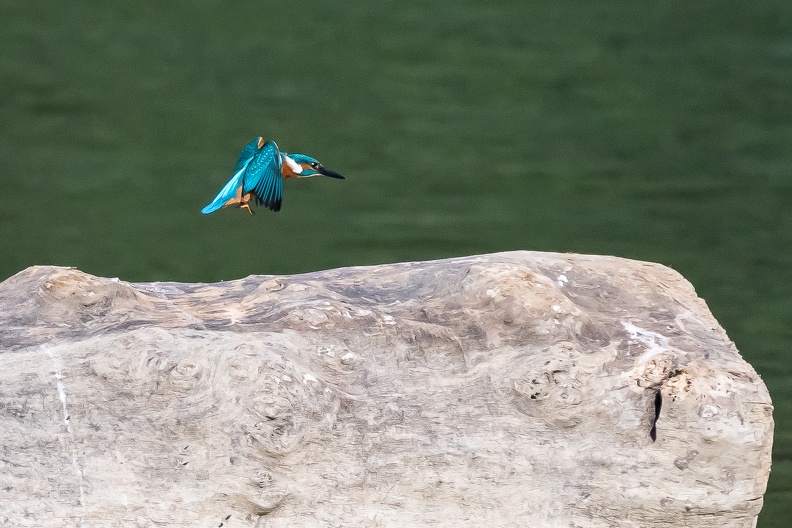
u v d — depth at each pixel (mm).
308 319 11062
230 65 37750
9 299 11359
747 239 25609
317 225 27016
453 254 25062
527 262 12234
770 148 31391
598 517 10570
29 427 10312
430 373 10875
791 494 15141
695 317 11727
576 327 11031
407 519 10484
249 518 10281
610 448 10547
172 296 11977
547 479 10562
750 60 37969
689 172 29922
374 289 12016
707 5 43875
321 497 10352
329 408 10359
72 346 10742
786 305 21922
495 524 10531
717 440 10375
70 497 10180
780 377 18578
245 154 11266
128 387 10453
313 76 36750
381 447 10461
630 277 12195
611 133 32562
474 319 11219
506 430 10609
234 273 24078
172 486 10211
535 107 34438
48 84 35625
